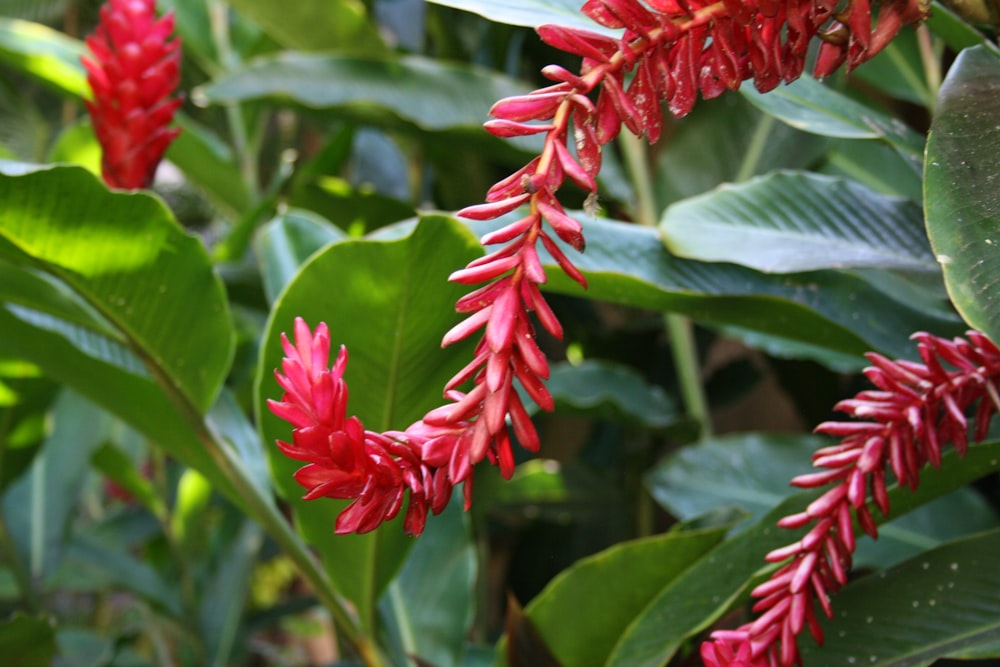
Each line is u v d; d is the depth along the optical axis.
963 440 1.05
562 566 3.26
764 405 4.20
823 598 1.04
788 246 1.48
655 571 1.52
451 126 2.59
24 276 1.62
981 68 1.10
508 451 0.88
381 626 2.06
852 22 0.91
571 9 1.15
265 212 3.01
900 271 1.38
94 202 1.41
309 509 1.68
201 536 3.41
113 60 1.88
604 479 3.04
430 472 0.90
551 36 0.88
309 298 1.45
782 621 1.04
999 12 1.03
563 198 2.91
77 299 1.68
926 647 1.21
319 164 3.13
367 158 3.96
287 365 0.89
